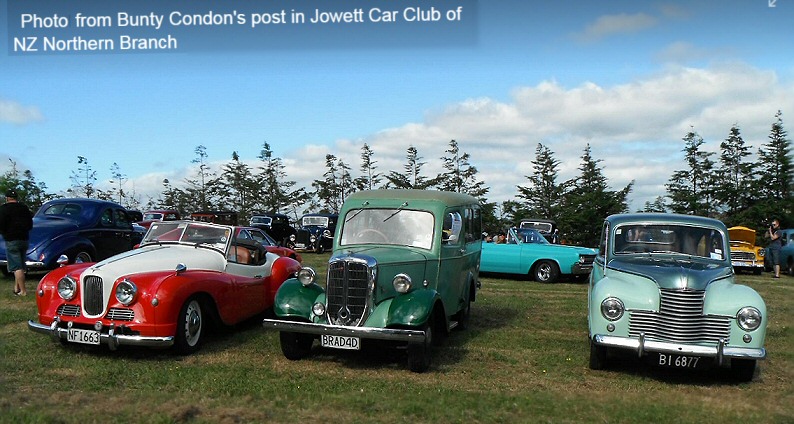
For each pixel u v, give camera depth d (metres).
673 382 6.46
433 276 7.36
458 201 8.41
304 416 5.03
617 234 7.71
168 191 50.94
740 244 21.19
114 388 5.68
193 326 7.22
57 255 12.38
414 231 7.55
